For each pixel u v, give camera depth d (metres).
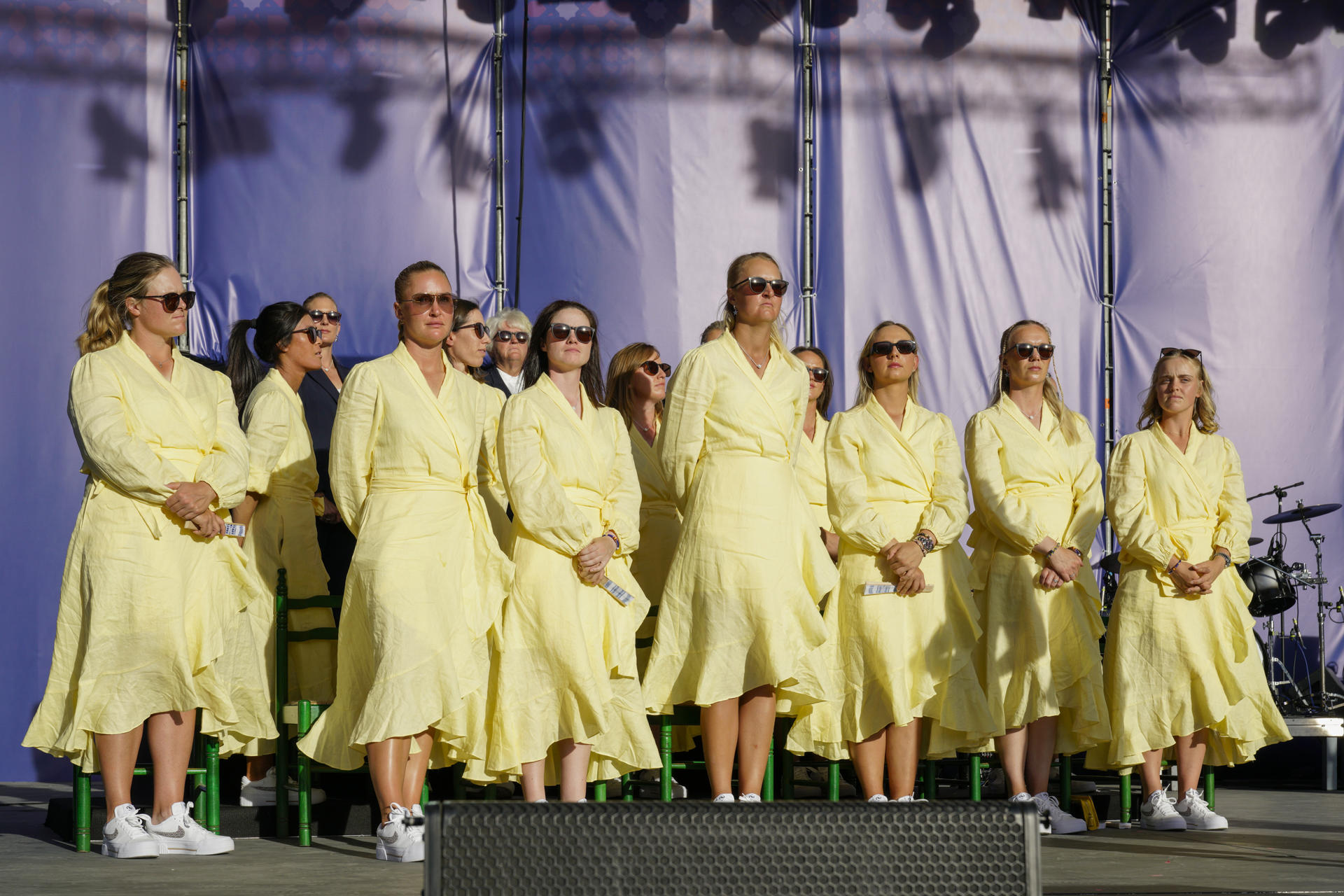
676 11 11.76
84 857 6.30
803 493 7.54
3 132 10.77
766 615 6.75
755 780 6.90
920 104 12.12
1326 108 12.50
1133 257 12.34
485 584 6.57
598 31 11.67
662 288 11.63
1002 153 12.22
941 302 12.05
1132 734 7.95
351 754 6.52
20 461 10.63
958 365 12.05
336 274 11.24
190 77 11.20
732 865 2.99
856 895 2.99
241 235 11.16
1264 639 12.16
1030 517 7.88
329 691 7.83
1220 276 12.32
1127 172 12.38
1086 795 8.16
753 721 6.90
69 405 6.44
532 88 11.64
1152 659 8.04
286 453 7.94
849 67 12.02
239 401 8.33
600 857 2.96
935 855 3.02
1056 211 12.27
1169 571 8.04
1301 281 12.40
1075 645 7.93
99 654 6.27
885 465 7.67
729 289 7.05
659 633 6.92
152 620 6.33
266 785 7.56
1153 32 12.44
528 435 6.69
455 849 2.93
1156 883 5.43
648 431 8.39
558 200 11.59
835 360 11.87
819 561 7.02
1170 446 8.27
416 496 6.47
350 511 6.55
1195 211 12.36
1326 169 12.47
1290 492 12.24
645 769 6.99
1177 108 12.40
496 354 9.20
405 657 6.28
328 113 11.30
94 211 10.93
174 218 11.16
